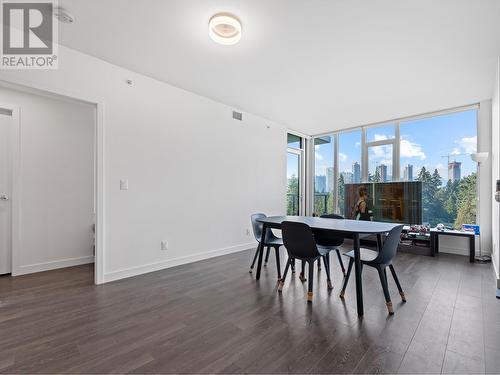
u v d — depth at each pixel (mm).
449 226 4535
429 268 3562
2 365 1561
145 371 1522
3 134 3244
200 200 3965
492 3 2002
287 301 2494
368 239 5035
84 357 1644
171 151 3600
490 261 3875
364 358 1638
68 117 3715
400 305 2400
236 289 2803
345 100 4148
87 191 3875
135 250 3227
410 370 1528
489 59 2867
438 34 2416
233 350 1728
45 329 1973
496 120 3373
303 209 6445
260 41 2551
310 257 2518
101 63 2938
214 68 3121
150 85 3373
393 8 2078
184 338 1866
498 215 3094
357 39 2506
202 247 3988
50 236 3537
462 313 2234
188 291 2738
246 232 4723
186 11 2131
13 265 3234
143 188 3301
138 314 2225
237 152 4559
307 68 3098
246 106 4461
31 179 3398
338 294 2668
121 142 3102
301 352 1703
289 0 1992
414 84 3531
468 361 1604
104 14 2172
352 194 5480
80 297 2566
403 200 4789
